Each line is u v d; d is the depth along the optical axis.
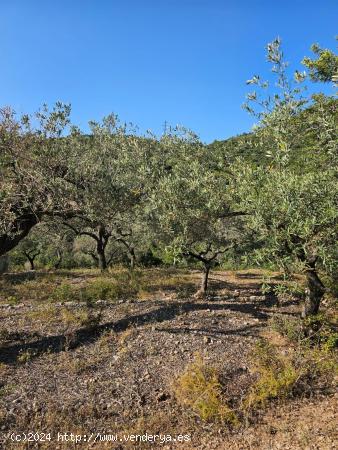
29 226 9.59
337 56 7.95
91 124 14.45
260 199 6.54
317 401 6.57
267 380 6.70
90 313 10.58
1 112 8.49
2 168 8.66
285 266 6.62
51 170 9.22
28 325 9.93
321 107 7.05
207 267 13.32
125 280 16.38
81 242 26.19
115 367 7.68
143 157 11.86
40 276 18.12
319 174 6.57
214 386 6.62
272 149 7.82
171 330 9.33
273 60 7.25
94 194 9.80
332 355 7.76
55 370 7.57
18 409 6.35
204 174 9.09
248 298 13.00
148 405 6.52
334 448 5.33
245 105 7.49
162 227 9.70
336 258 6.59
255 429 5.93
